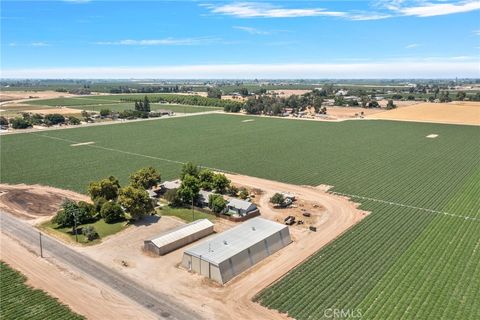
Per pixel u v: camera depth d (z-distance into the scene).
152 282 52.12
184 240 63.19
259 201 84.12
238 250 55.34
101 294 49.25
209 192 83.00
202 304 47.19
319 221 72.88
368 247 61.44
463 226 68.69
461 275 52.41
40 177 102.19
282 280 52.31
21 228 69.88
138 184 85.25
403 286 50.06
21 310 45.81
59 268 55.69
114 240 65.06
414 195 86.06
